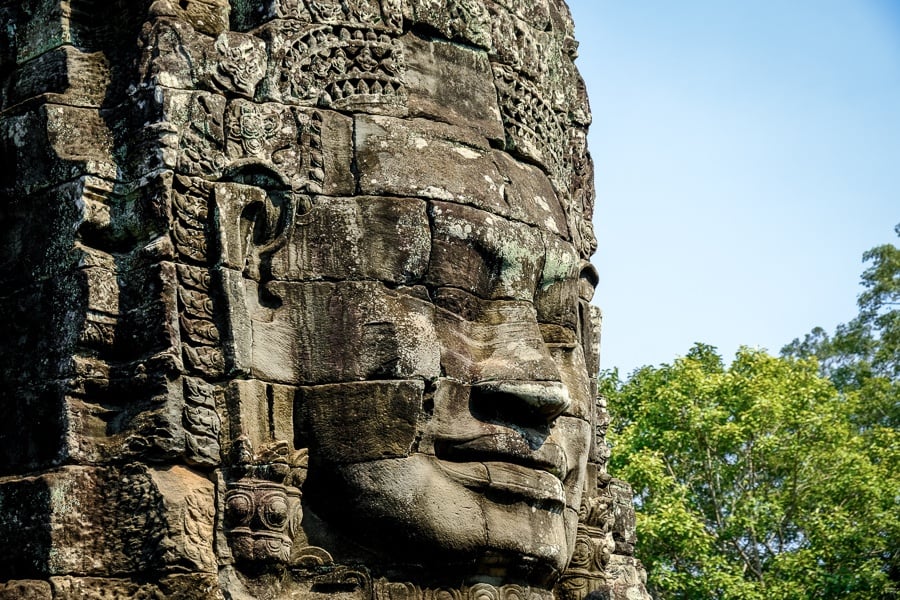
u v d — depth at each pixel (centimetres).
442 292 1295
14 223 1292
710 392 3609
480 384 1288
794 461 3531
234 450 1212
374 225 1284
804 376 3756
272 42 1308
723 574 3256
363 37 1340
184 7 1312
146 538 1176
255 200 1266
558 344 1402
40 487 1188
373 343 1259
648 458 3366
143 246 1241
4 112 1316
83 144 1272
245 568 1205
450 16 1388
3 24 1361
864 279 5259
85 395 1215
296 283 1270
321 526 1257
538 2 1505
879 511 3500
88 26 1340
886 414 4666
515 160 1412
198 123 1261
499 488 1277
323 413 1250
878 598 3422
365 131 1310
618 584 1628
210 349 1227
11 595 1156
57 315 1236
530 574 1298
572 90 1584
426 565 1257
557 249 1390
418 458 1254
